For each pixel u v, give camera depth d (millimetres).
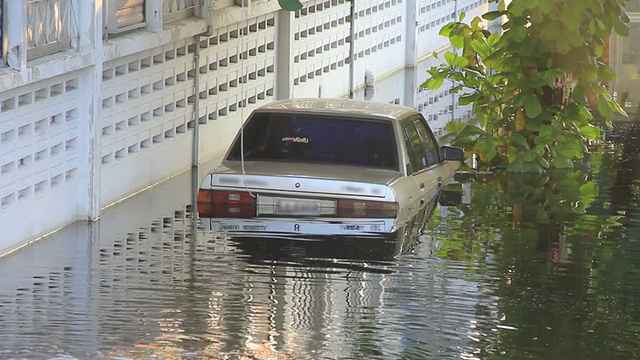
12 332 21250
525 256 27922
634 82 55656
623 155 41969
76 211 31484
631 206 33938
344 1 59594
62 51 30406
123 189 34969
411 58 72500
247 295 24016
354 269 26109
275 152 30797
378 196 29344
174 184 37438
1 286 24531
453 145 41625
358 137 30797
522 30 39125
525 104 38812
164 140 38250
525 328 22422
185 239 28797
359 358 20328
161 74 37688
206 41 41625
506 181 37375
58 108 30250
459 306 23719
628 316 23391
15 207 28172
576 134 39938
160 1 36375
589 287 25484
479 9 89750
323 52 56281
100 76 31547
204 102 41625
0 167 27516
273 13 49094
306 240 28141
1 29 27375
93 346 20547
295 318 22547
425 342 21328
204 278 25297
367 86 63125
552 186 36781
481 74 41938
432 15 77500
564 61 39406
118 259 27016
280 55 49906
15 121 28000
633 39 62344
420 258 27219
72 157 31156
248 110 46844
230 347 20703
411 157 31609
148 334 21328
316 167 30312
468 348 21125
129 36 34688
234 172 29953
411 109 33156
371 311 23125
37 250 28047
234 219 29891
